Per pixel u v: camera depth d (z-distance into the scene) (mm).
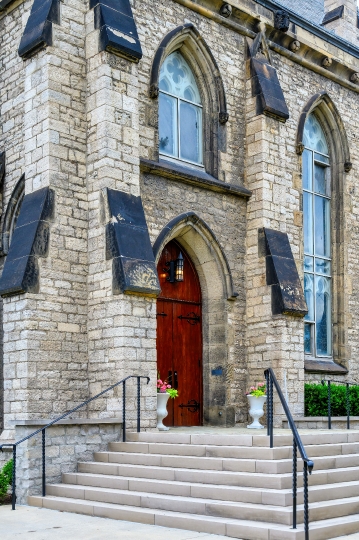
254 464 10109
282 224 17188
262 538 8602
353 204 20375
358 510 9805
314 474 10109
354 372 19578
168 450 11492
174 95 16484
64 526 9711
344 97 20516
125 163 13836
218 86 16859
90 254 13703
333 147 20297
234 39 17500
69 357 13297
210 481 10234
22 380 12773
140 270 13172
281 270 16422
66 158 13703
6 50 15695
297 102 18938
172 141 16328
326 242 20016
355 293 20047
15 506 11375
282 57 18672
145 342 13180
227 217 16594
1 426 14422
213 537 8867
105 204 13461
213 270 16344
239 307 16609
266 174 16953
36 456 11719
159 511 9930
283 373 15953
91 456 12312
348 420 15039
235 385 16250
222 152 16781
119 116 13859
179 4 16312
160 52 15570
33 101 13953
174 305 16188
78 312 13516
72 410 11930
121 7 14391
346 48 20391
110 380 13055
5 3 15508
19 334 12938
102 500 10836
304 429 14758
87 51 14188
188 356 16266
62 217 13508
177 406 15891
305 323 18828
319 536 8664
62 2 14039
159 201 15156
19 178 14906
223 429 14836
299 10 22281
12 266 13156
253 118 17234
